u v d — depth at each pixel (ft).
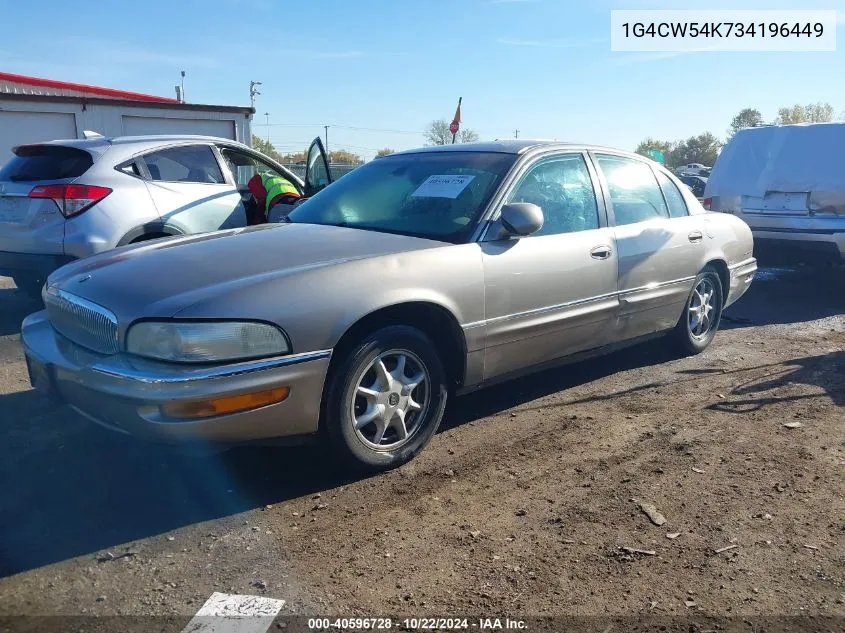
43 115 45.24
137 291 11.34
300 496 11.88
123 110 47.60
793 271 35.58
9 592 9.27
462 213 14.35
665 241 17.90
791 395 16.93
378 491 12.07
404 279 12.46
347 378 11.86
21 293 28.32
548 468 13.00
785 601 9.29
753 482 12.53
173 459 13.14
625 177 17.87
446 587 9.50
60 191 20.94
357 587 9.47
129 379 10.56
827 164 27.66
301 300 11.32
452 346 13.74
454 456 13.46
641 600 9.28
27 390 16.65
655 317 18.08
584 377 18.24
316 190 23.80
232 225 24.40
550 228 15.34
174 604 9.07
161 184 22.86
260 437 11.21
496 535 10.77
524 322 14.43
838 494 12.12
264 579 9.62
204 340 10.59
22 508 11.37
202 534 10.70
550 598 9.29
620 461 13.32
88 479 12.36
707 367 19.15
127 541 10.48
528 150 15.71
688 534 10.85
